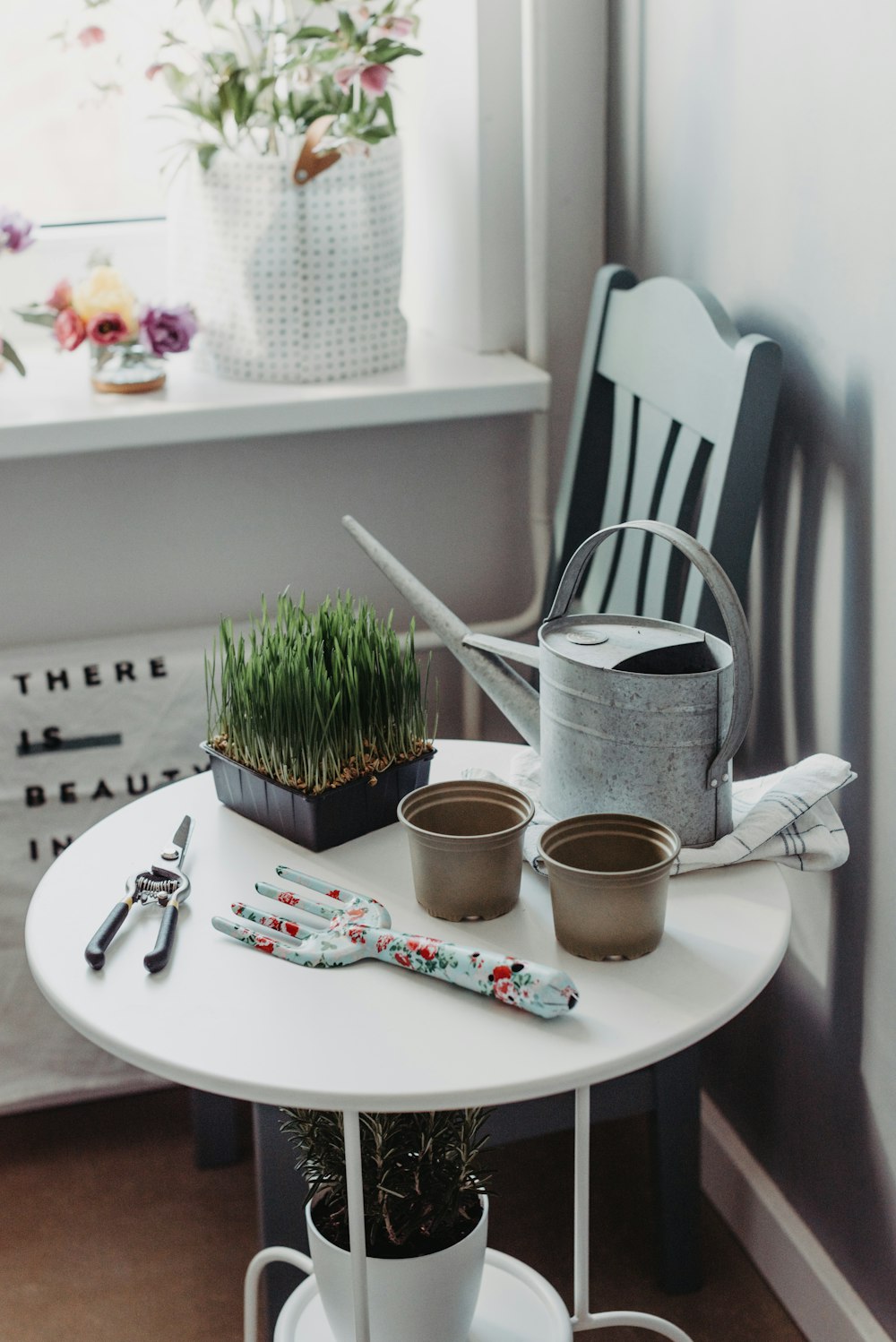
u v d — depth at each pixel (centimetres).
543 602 157
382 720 96
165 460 150
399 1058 71
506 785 86
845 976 115
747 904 85
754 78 114
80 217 165
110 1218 146
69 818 147
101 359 145
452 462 158
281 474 154
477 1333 94
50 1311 134
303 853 94
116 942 83
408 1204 87
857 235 101
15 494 147
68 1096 160
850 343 103
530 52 143
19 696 142
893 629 101
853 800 110
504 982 73
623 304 132
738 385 107
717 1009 74
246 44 140
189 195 144
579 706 86
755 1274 137
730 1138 143
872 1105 113
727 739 86
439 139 157
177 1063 70
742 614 83
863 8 97
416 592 102
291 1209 114
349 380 148
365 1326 81
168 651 146
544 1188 148
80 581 152
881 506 101
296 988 77
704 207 127
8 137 160
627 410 131
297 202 139
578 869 81
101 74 160
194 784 106
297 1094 68
